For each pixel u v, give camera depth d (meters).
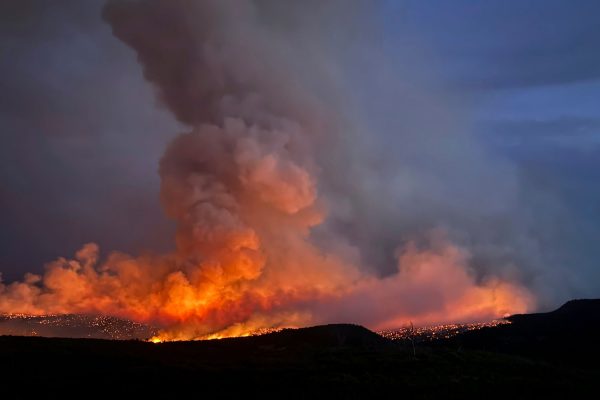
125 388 45.06
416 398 44.00
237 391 45.28
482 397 44.25
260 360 55.12
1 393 42.91
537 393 45.53
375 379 49.38
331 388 46.34
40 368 49.34
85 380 46.72
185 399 43.22
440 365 53.59
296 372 51.00
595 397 44.66
